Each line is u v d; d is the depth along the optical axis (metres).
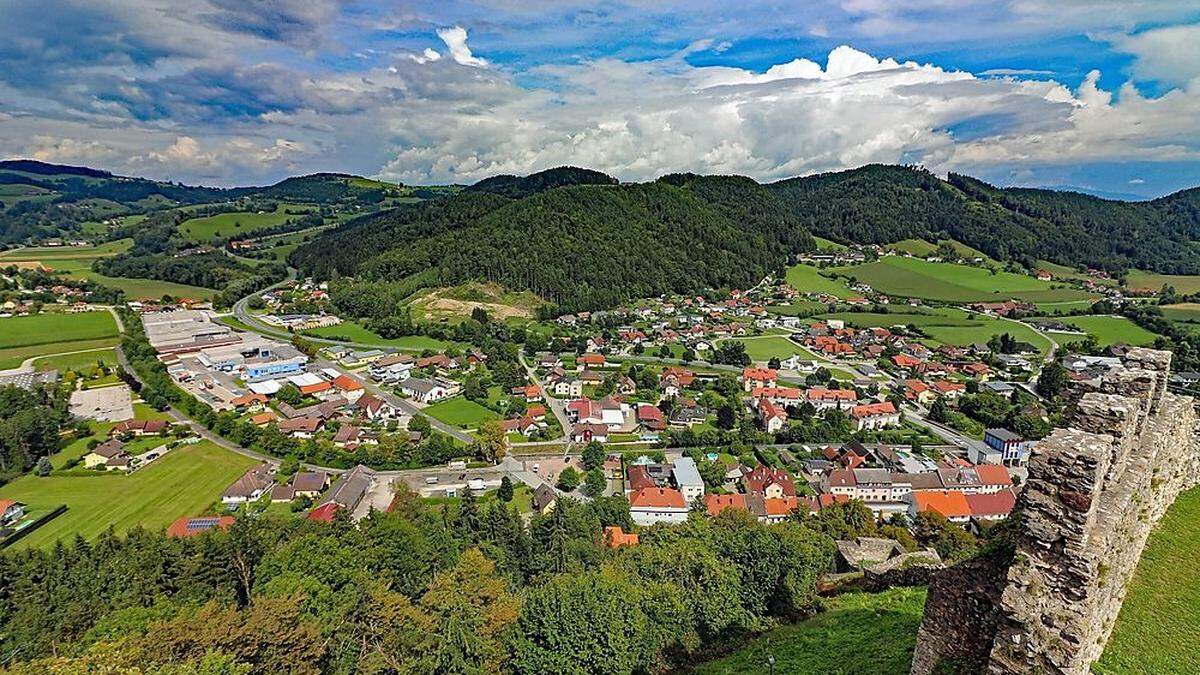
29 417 95.12
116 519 77.94
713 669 33.12
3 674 28.03
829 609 35.47
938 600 19.92
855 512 70.06
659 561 43.59
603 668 33.12
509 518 64.56
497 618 36.25
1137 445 20.89
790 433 108.50
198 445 100.94
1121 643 18.27
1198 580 20.50
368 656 32.91
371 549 48.66
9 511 76.06
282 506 83.12
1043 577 16.38
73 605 43.88
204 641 28.88
